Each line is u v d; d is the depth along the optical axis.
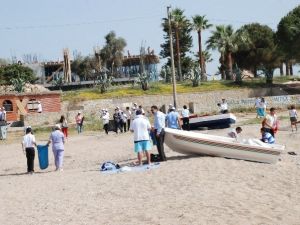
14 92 57.56
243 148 20.17
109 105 60.78
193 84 68.75
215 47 81.19
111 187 15.87
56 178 19.09
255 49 87.25
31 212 13.41
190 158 20.70
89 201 14.16
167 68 74.50
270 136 23.11
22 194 16.27
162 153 20.36
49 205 14.07
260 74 80.06
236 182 15.79
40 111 57.16
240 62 89.06
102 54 99.94
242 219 11.35
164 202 13.24
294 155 23.02
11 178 20.69
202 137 20.80
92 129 45.28
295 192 14.84
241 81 71.00
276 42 80.06
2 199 15.69
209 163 19.00
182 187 15.05
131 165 20.06
